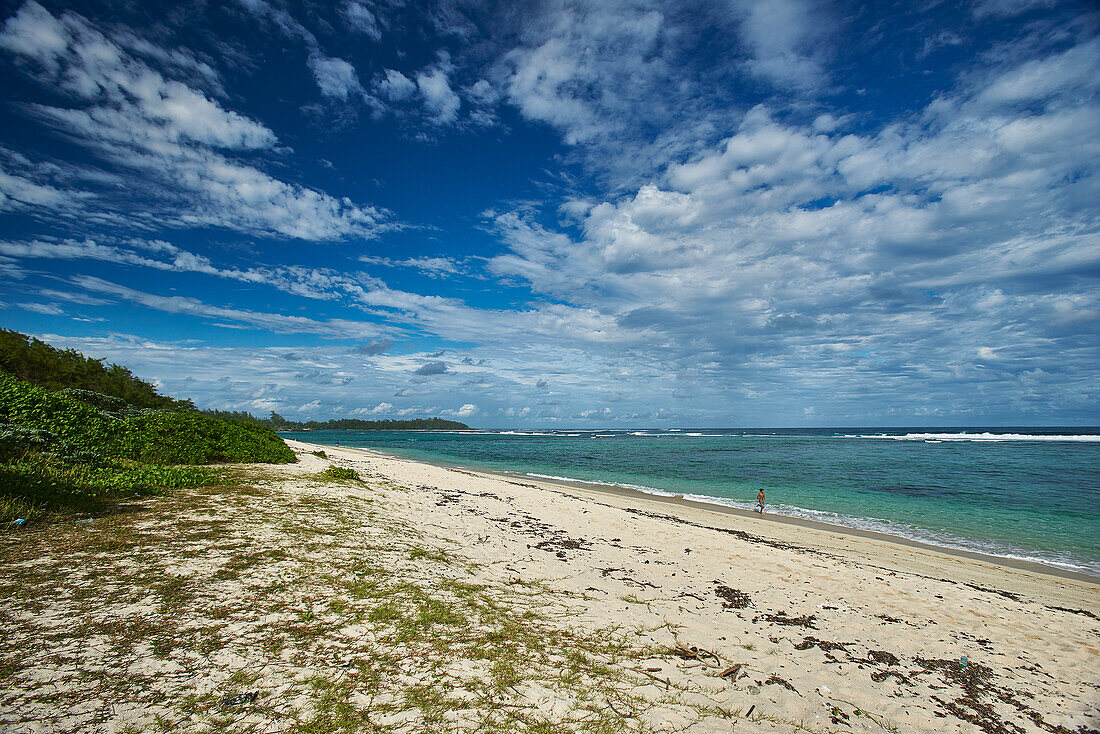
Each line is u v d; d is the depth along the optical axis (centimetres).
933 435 11294
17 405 1269
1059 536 1703
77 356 3122
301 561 713
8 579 532
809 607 848
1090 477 3244
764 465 4166
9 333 2523
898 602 905
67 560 602
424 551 882
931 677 624
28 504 755
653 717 446
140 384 3844
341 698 405
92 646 425
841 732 475
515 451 6328
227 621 507
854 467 3941
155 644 444
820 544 1475
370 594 632
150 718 346
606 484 2925
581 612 695
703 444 8281
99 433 1367
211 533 780
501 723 401
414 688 436
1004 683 622
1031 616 877
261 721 362
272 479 1412
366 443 9025
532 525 1327
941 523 1894
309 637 502
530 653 541
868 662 648
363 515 1094
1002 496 2523
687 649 618
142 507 892
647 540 1268
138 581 568
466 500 1648
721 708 481
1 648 403
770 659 620
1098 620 881
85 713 340
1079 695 604
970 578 1184
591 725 418
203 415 2006
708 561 1101
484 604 668
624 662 555
